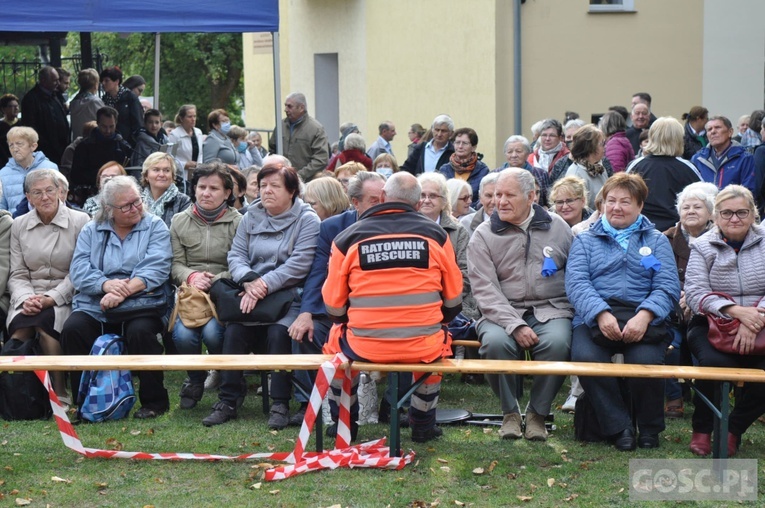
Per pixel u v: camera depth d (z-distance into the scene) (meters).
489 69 19.17
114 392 7.51
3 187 10.05
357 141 13.73
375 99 21.92
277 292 7.60
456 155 11.30
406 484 6.10
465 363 6.52
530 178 7.23
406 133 21.20
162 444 6.89
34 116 13.59
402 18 21.03
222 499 5.86
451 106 20.08
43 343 7.95
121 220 7.98
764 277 6.78
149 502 5.82
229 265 7.87
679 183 9.38
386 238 6.45
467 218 8.54
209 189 8.17
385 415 7.55
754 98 19.44
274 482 6.13
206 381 8.60
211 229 8.17
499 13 19.02
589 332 6.98
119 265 7.93
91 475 6.27
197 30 10.90
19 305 7.98
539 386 6.99
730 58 19.50
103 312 7.76
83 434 7.16
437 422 7.38
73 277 7.88
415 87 20.83
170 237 8.19
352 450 6.51
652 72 19.56
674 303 6.96
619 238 7.09
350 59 22.62
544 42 19.23
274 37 12.22
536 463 6.49
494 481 6.15
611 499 5.85
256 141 19.03
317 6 23.48
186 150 15.16
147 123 14.21
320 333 7.45
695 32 19.55
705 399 6.46
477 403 8.07
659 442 6.96
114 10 10.60
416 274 6.42
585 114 19.50
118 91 14.10
